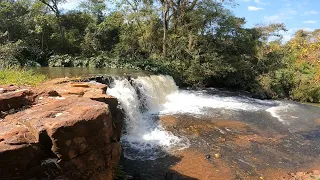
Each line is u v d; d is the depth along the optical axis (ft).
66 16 76.13
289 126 34.71
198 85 59.93
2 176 10.43
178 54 61.82
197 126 32.81
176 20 65.92
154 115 36.78
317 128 34.45
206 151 26.14
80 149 11.98
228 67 58.70
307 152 27.07
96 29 74.43
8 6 65.00
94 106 13.71
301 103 50.90
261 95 53.93
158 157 24.49
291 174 22.68
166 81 50.01
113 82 38.19
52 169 11.39
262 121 36.19
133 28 70.18
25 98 15.28
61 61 59.88
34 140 11.28
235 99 49.60
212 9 63.82
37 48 63.41
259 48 65.77
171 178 20.83
